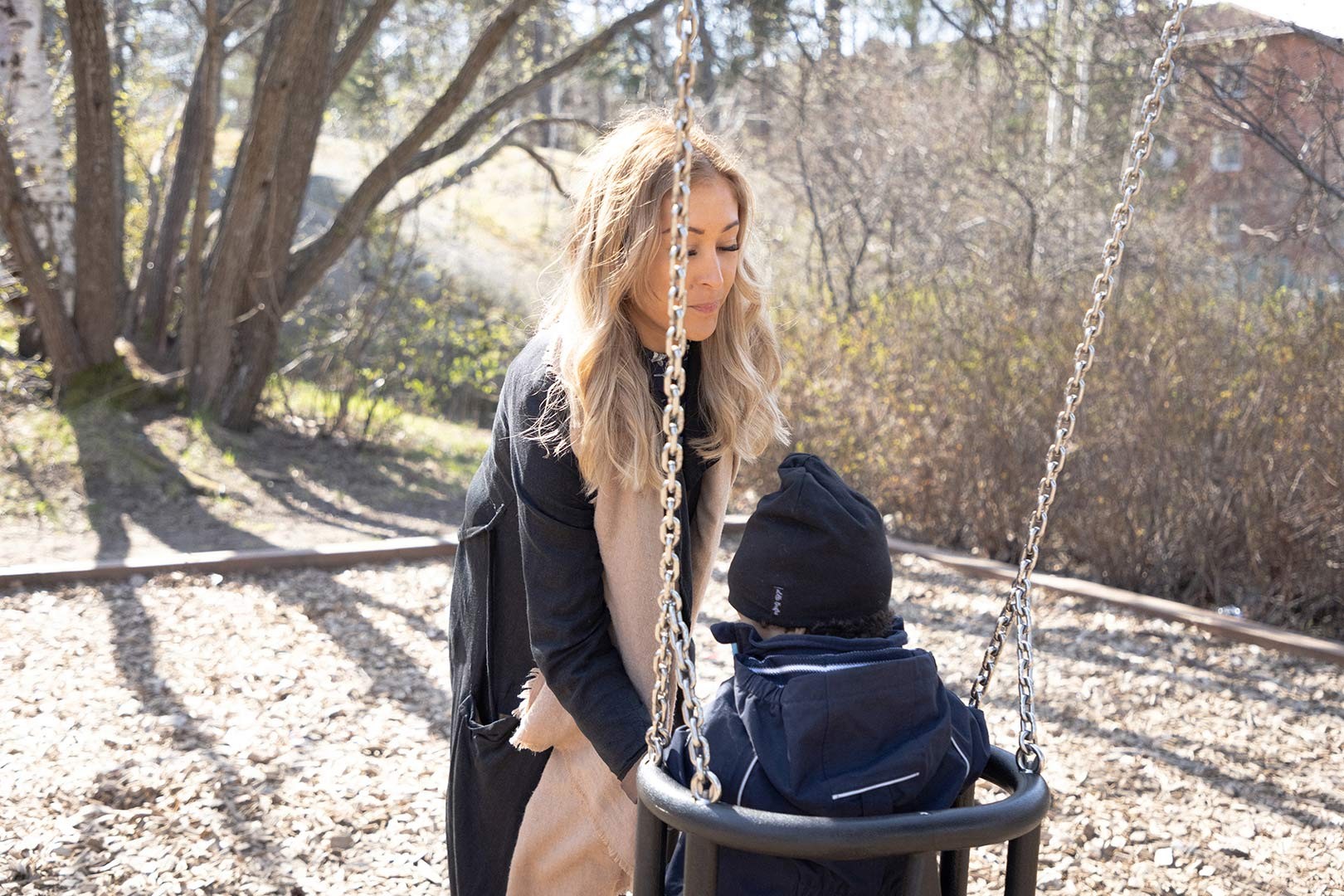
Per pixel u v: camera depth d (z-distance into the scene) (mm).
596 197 1803
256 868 3105
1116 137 12070
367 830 3367
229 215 8891
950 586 6484
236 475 8344
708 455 1896
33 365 8680
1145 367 6438
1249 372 6297
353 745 3980
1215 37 7379
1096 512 6520
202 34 16562
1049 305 7586
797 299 9641
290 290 9469
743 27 10258
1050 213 12414
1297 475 5855
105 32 8320
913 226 13461
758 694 1494
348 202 9492
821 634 1562
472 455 10336
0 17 8633
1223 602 6156
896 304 8383
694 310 1790
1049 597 6207
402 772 3787
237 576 6102
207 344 9148
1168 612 5773
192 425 8836
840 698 1433
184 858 3131
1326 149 6992
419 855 3240
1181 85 7297
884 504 7863
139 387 9039
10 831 3207
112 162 8719
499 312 12453
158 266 10234
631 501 1794
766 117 14336
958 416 7188
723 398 1885
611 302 1767
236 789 3559
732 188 1824
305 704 4332
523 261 16375
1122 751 4230
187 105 10430
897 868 1514
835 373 8062
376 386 9836
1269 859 3438
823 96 12391
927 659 1501
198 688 4449
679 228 1464
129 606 5496
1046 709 4648
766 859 1486
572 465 1774
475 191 19141
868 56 13930
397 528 7680
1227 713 4629
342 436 9883
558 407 1773
